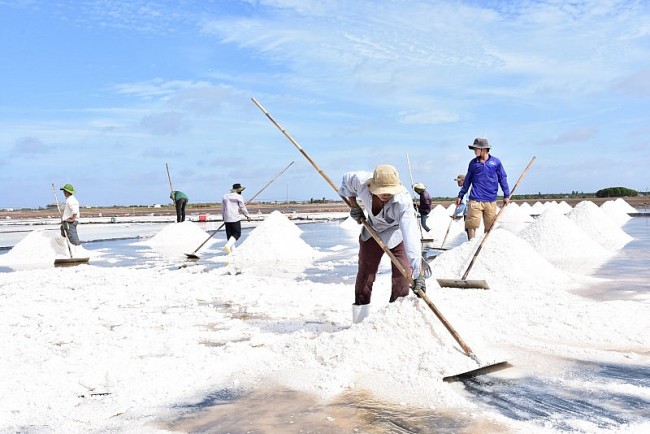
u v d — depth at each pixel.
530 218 20.12
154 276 7.97
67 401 3.00
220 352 3.81
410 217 3.80
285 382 3.21
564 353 3.63
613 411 2.66
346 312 5.12
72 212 10.97
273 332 4.44
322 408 2.80
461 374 3.15
